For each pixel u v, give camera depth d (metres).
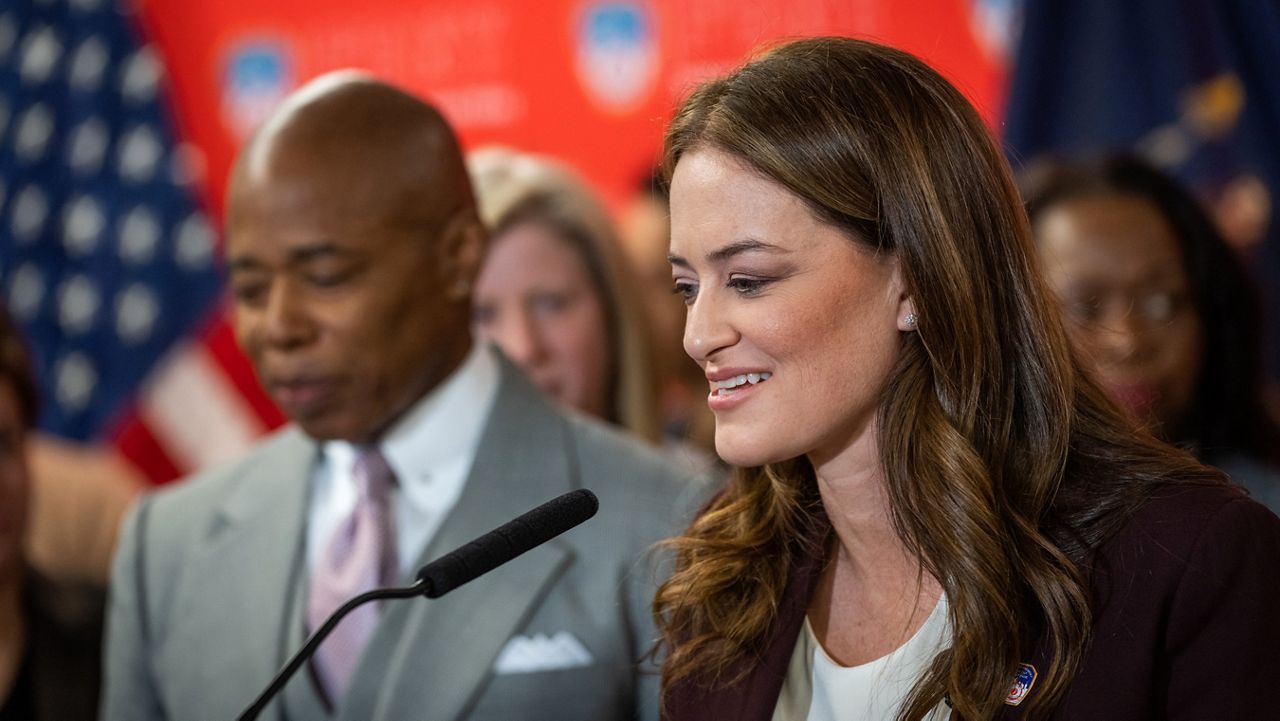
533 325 5.63
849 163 2.75
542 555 3.85
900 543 2.98
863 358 2.81
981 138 2.89
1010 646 2.72
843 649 3.05
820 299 2.75
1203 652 2.65
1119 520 2.77
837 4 7.23
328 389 3.71
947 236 2.79
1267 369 5.96
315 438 3.82
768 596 3.13
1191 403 4.93
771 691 3.04
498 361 4.12
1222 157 6.26
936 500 2.79
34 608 4.87
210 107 8.73
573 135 7.88
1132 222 4.92
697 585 3.19
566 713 3.70
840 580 3.12
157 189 8.81
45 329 8.93
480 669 3.71
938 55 7.06
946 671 2.76
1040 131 6.54
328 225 3.62
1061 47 6.53
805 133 2.75
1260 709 2.60
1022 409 2.89
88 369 8.93
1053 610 2.70
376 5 8.27
